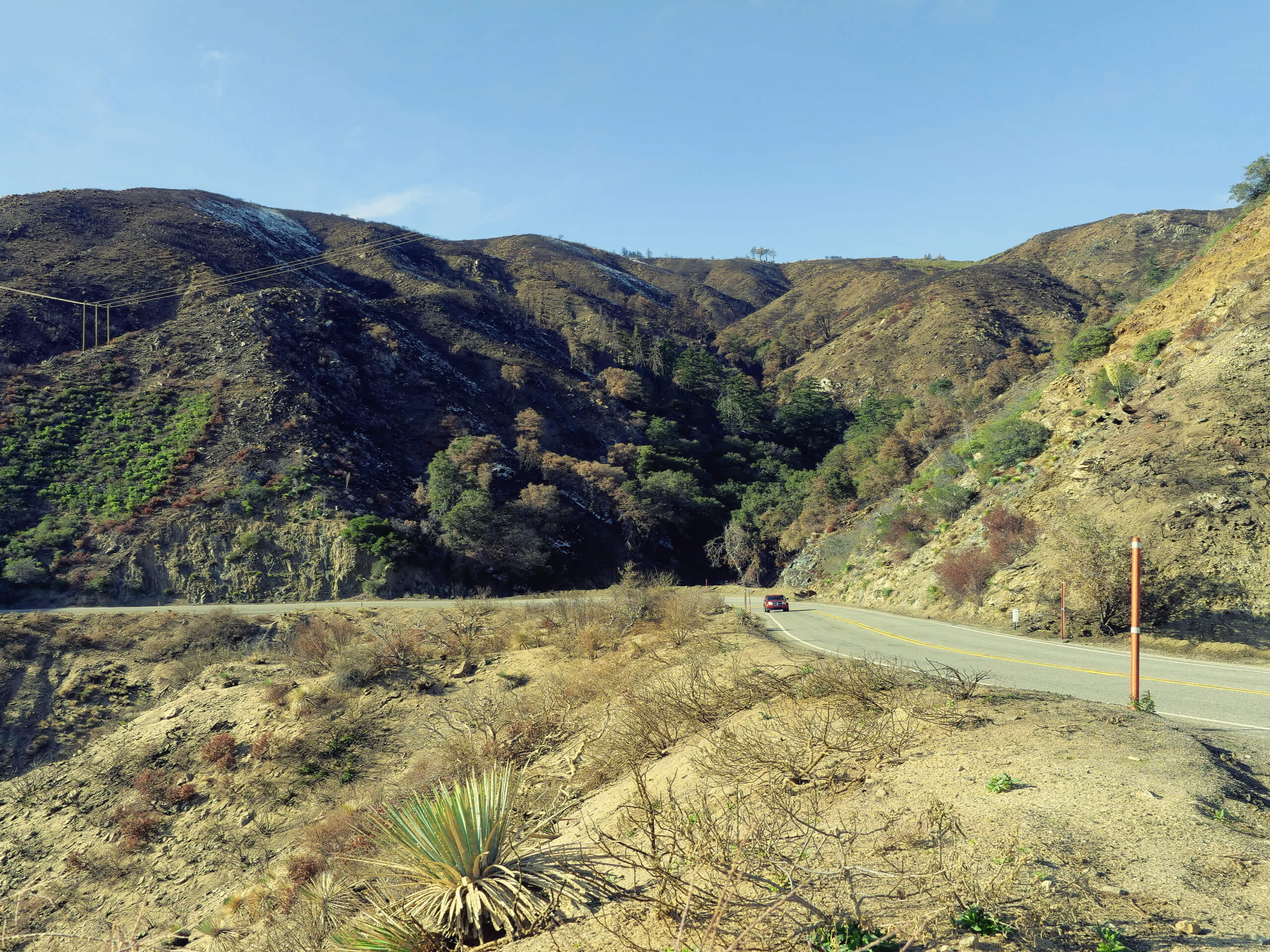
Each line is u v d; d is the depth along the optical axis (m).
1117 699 10.86
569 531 60.66
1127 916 3.73
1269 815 5.20
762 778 6.80
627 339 103.88
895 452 55.53
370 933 5.16
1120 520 20.67
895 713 8.34
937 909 3.51
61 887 15.80
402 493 54.56
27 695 27.44
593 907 4.90
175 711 21.83
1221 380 23.30
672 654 18.69
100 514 43.12
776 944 3.66
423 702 20.36
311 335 67.62
